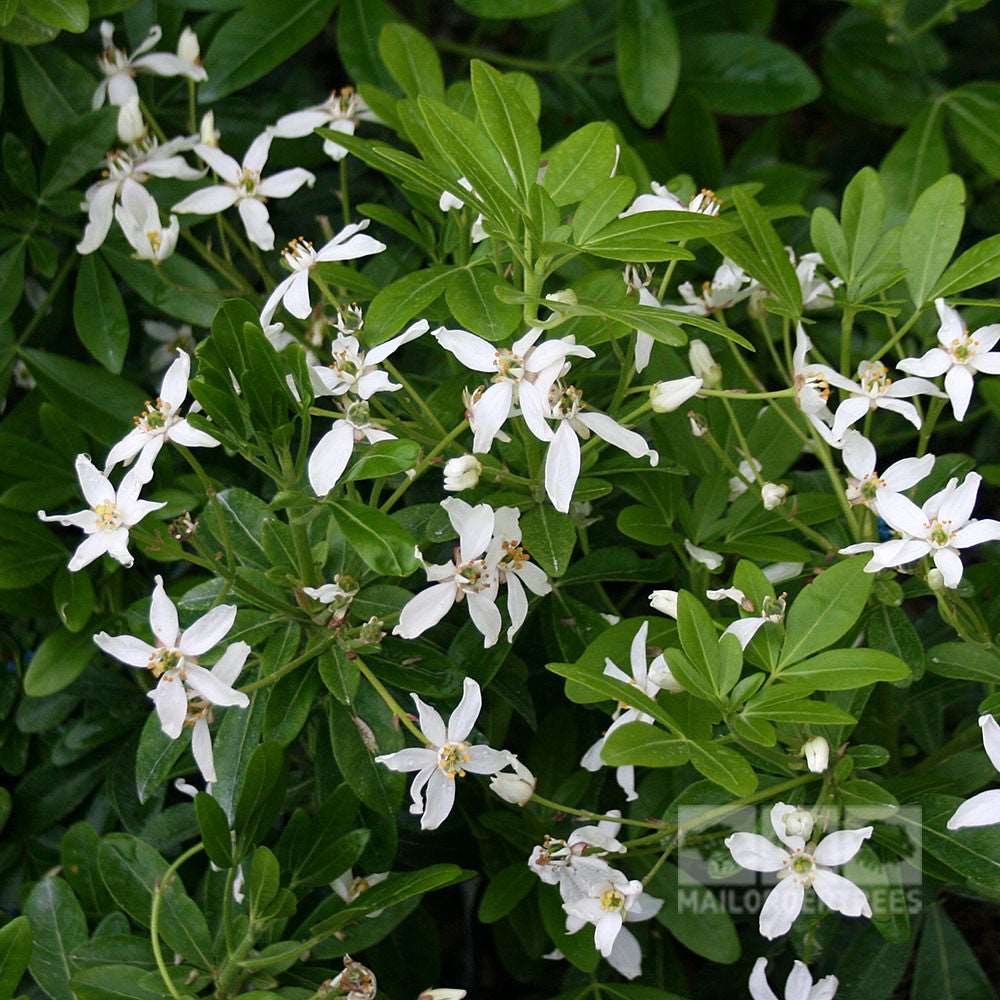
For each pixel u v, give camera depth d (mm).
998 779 453
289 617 447
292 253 458
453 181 453
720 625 444
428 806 430
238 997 423
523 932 489
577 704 507
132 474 432
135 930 480
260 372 414
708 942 463
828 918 475
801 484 505
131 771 512
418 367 531
